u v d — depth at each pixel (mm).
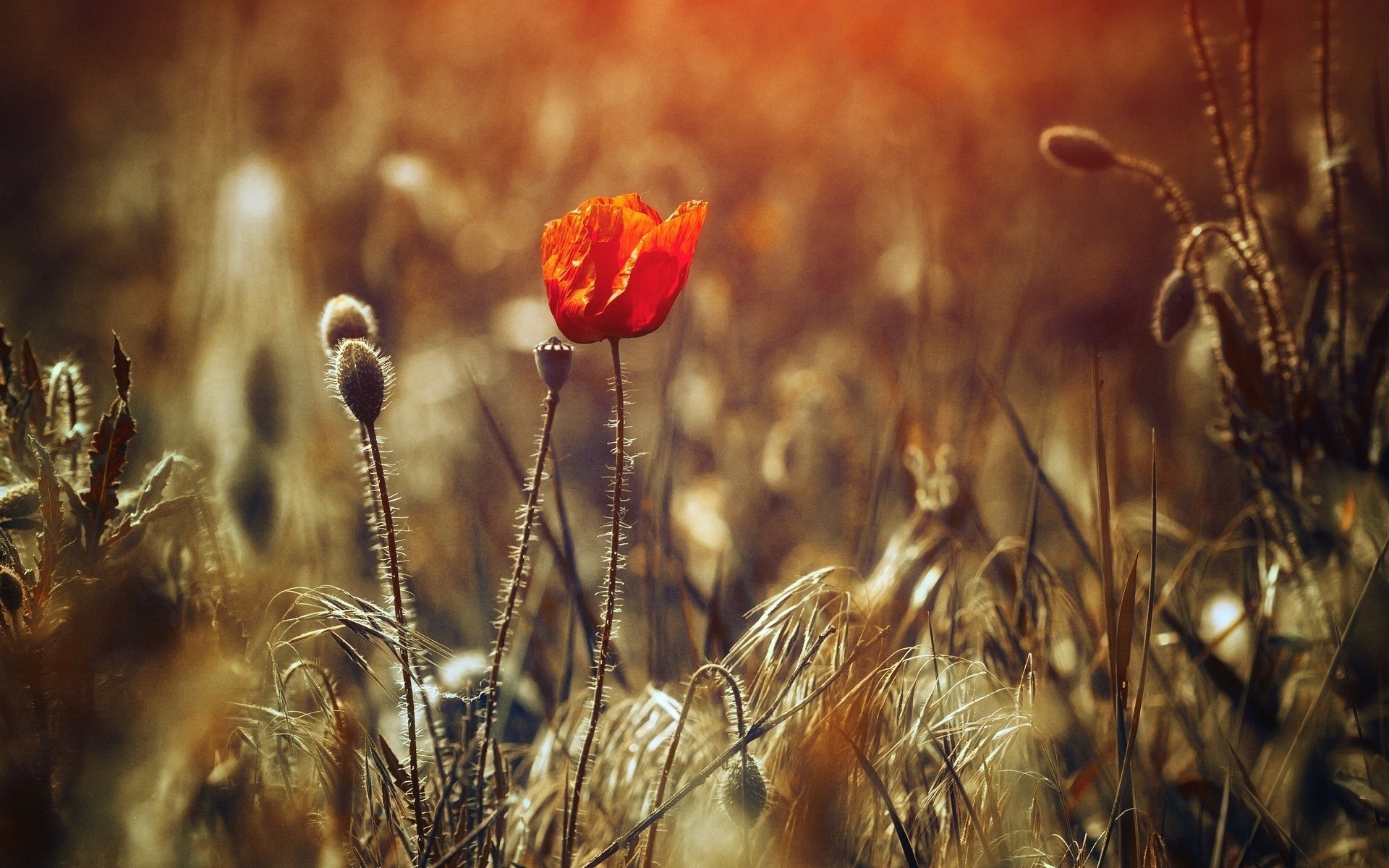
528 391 2258
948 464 1476
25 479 1249
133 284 2385
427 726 1285
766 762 1268
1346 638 1301
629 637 1483
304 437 1467
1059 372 1749
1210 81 1424
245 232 1503
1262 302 1396
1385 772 1314
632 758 1292
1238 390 1396
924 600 1349
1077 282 2359
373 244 2121
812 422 1712
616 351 1234
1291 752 1310
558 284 1228
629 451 1957
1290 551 1398
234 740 1221
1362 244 1522
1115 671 1251
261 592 1329
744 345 2268
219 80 2396
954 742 1279
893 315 2248
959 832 1252
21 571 1221
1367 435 1378
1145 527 1479
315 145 2469
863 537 1473
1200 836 1323
